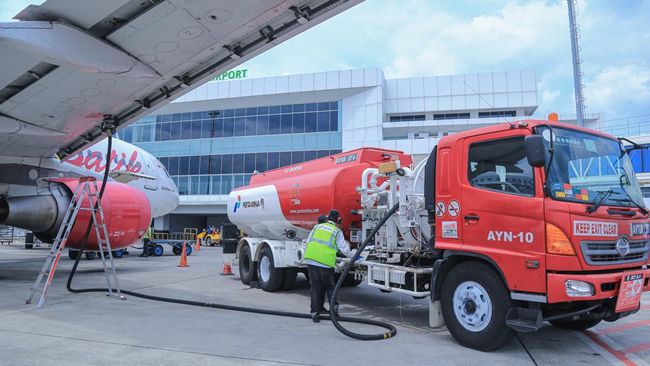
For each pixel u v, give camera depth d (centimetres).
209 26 731
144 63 812
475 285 560
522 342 600
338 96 4222
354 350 551
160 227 4631
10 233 3400
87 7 657
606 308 537
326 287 736
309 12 717
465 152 596
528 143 497
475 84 4350
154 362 487
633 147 617
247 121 4425
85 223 1166
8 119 979
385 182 790
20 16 657
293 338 608
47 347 539
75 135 1138
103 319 705
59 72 823
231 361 497
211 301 904
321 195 904
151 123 4684
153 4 669
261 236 1245
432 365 494
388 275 716
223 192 4391
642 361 528
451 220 596
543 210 505
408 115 4525
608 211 527
